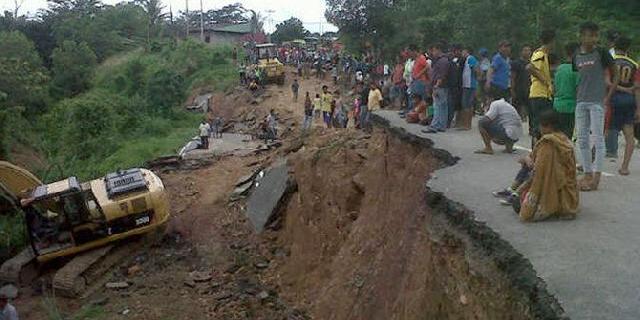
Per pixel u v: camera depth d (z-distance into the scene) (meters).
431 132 12.67
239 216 20.44
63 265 17.59
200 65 56.56
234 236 19.31
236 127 37.69
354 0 35.19
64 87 53.19
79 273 16.33
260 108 39.66
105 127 35.09
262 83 44.91
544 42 10.48
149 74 53.16
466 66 13.00
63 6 77.56
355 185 15.61
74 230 17.20
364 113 20.30
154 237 18.89
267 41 77.12
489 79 13.13
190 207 21.53
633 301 5.06
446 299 7.21
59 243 17.34
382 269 11.44
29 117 38.50
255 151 27.47
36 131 35.41
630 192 8.20
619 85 9.06
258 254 18.06
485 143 10.77
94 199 17.53
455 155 10.68
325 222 16.23
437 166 10.94
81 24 67.19
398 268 10.47
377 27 34.72
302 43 67.38
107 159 30.30
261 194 20.53
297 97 40.91
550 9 22.45
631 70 9.06
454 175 9.30
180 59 57.56
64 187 17.20
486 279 6.27
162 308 15.31
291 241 17.94
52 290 16.38
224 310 15.01
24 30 65.88
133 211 17.80
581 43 8.30
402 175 12.65
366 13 34.94
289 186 19.50
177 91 46.47
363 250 13.03
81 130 34.19
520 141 12.30
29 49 52.66
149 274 17.31
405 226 11.02
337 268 13.88
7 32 57.72
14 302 16.05
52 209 17.19
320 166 17.53
